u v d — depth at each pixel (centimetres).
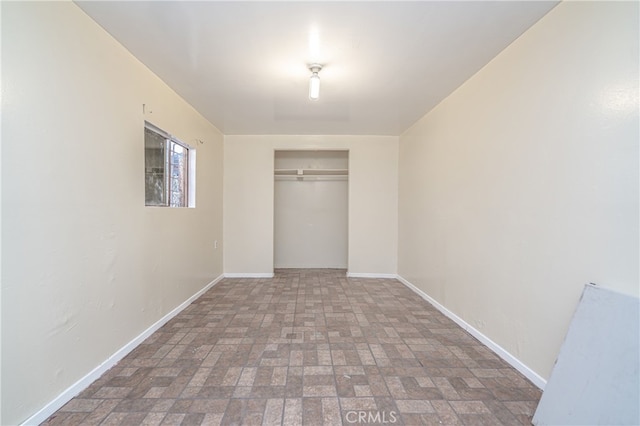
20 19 142
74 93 174
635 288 132
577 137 160
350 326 284
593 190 152
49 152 157
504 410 165
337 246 568
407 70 255
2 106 134
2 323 135
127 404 167
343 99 324
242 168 486
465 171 276
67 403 167
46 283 156
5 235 136
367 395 177
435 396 177
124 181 221
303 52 228
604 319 136
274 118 394
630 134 135
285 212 564
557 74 173
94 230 190
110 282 206
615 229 141
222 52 227
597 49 150
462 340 254
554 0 168
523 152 201
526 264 198
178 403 168
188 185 362
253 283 450
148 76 253
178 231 315
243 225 488
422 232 383
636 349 121
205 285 401
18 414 142
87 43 183
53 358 160
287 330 273
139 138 241
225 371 202
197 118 368
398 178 491
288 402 170
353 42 213
